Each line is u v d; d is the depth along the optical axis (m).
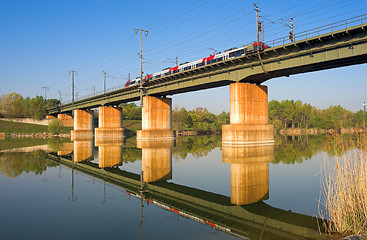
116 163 36.28
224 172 28.39
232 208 16.62
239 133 51.38
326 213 15.16
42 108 149.88
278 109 147.62
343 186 13.35
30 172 28.97
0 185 22.73
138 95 82.31
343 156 13.99
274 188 20.97
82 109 119.56
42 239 11.62
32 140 86.38
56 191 20.77
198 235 12.30
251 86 54.16
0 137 106.88
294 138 79.38
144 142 71.50
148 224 13.70
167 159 39.28
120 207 16.72
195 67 64.94
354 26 36.41
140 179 25.92
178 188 22.16
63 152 49.28
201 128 145.75
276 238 11.90
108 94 95.81
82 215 15.01
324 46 40.75
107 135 94.38
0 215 14.95
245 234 12.41
